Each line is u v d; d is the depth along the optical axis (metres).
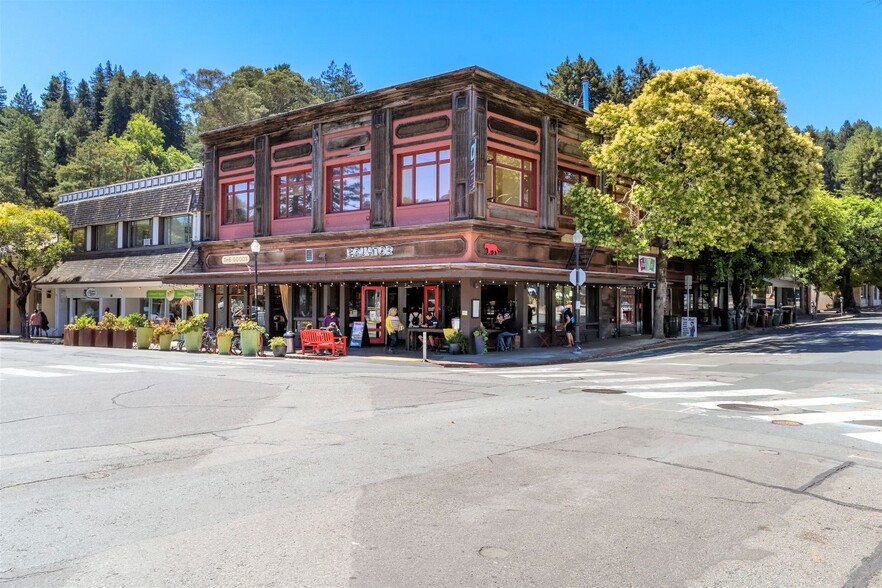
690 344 27.97
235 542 4.71
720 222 23.88
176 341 30.97
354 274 24.06
